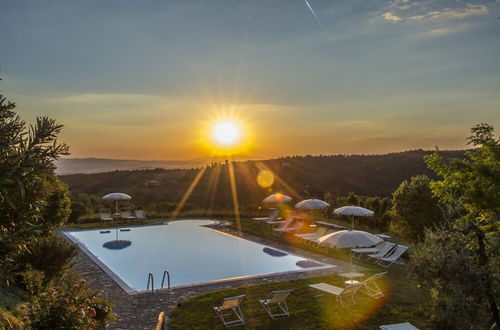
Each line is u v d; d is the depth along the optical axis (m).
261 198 37.88
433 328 7.98
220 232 21.25
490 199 8.02
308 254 15.62
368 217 21.75
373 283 11.22
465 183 8.49
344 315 8.80
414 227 15.72
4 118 5.37
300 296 10.09
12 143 5.28
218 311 8.49
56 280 9.23
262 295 10.19
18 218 5.32
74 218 23.64
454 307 7.24
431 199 15.27
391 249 13.99
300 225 19.59
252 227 22.23
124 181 51.06
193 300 9.77
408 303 9.55
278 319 8.61
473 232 7.64
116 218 24.09
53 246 9.18
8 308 6.59
